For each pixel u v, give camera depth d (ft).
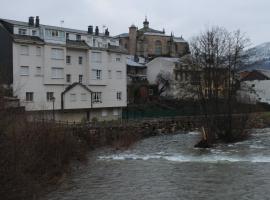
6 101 65.36
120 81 261.24
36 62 210.79
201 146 156.25
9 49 201.46
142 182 91.15
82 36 238.48
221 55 196.24
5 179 62.08
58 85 221.46
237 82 185.88
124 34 451.53
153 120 229.45
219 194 79.05
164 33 456.45
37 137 91.15
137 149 153.17
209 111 178.81
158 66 340.39
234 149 147.02
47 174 90.84
